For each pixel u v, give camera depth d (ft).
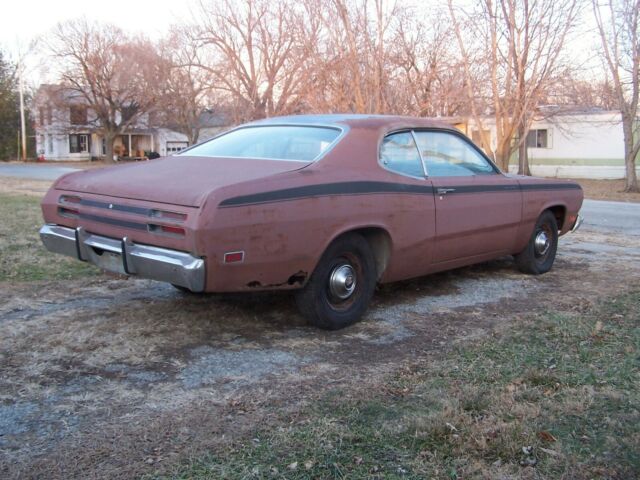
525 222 20.07
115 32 158.92
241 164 14.56
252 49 89.25
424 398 10.96
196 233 11.81
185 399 10.85
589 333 14.49
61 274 19.48
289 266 13.29
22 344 13.28
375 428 9.87
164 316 15.52
